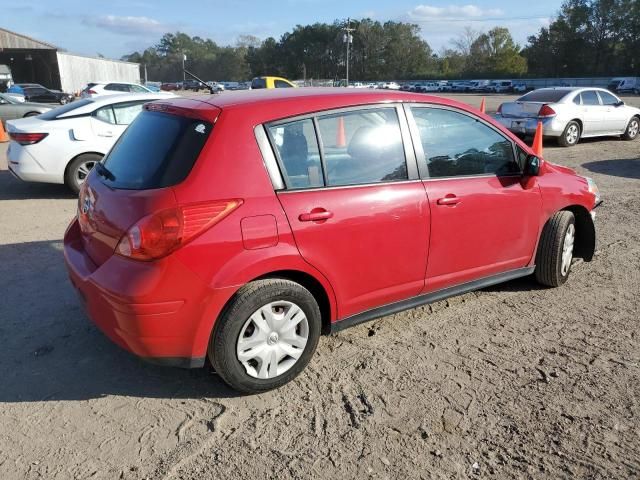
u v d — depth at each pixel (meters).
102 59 65.00
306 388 3.20
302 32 115.81
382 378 3.31
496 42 104.88
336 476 2.51
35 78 53.94
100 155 7.97
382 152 3.42
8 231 6.24
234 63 135.88
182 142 2.94
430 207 3.54
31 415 2.94
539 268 4.50
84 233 3.30
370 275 3.38
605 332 3.91
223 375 2.97
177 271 2.71
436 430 2.83
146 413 2.97
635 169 10.28
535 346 3.71
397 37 109.75
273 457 2.63
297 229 3.00
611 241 6.01
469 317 4.15
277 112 3.08
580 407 3.02
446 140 3.73
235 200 2.85
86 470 2.54
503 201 3.96
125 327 2.78
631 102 36.69
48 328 3.90
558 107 12.84
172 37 152.88
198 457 2.63
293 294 3.04
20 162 7.64
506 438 2.77
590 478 2.50
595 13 83.75
